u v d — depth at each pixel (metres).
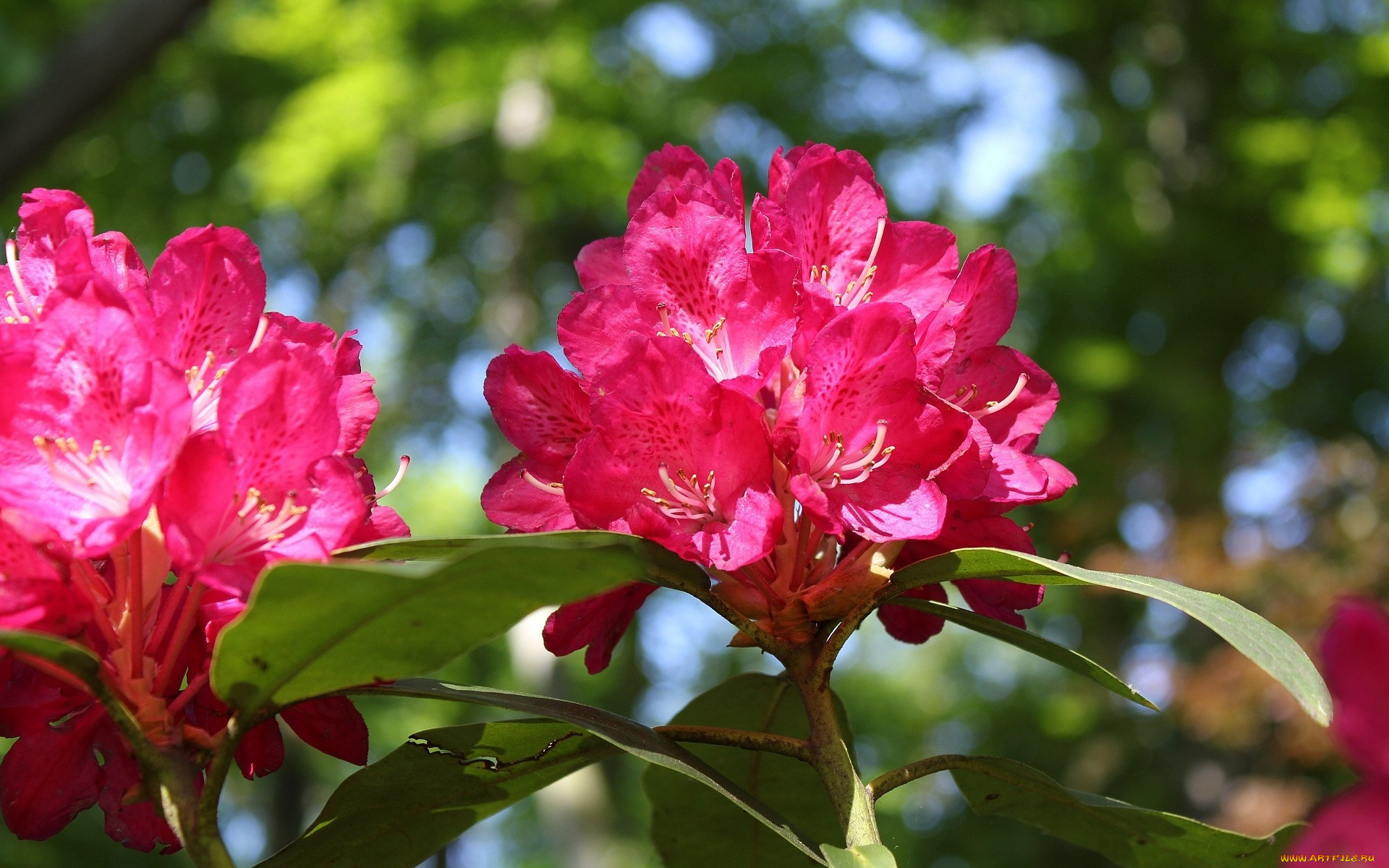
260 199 13.74
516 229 15.48
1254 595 8.92
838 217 1.82
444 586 1.28
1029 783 1.77
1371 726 0.87
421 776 1.73
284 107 13.84
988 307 1.81
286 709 1.63
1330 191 13.78
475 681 15.67
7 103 6.17
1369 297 15.66
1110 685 1.64
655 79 14.84
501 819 21.88
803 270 1.79
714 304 1.71
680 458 1.60
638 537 1.53
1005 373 1.83
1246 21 14.82
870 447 1.62
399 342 17.00
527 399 1.74
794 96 14.90
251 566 1.47
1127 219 14.42
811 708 1.60
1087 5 15.27
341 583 1.27
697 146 14.52
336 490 1.50
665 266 1.73
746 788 2.09
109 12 6.25
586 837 12.54
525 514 1.73
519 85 14.18
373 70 13.53
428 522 17.95
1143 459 13.95
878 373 1.59
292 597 1.29
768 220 1.74
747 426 1.56
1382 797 0.86
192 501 1.41
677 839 2.13
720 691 2.01
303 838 1.74
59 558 1.42
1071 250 14.95
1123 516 14.12
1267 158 14.02
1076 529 12.70
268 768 1.67
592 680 17.78
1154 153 15.48
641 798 17.59
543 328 15.88
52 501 1.39
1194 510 13.52
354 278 16.56
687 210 1.73
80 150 12.17
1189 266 14.85
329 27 13.62
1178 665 9.44
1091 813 1.82
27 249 1.64
